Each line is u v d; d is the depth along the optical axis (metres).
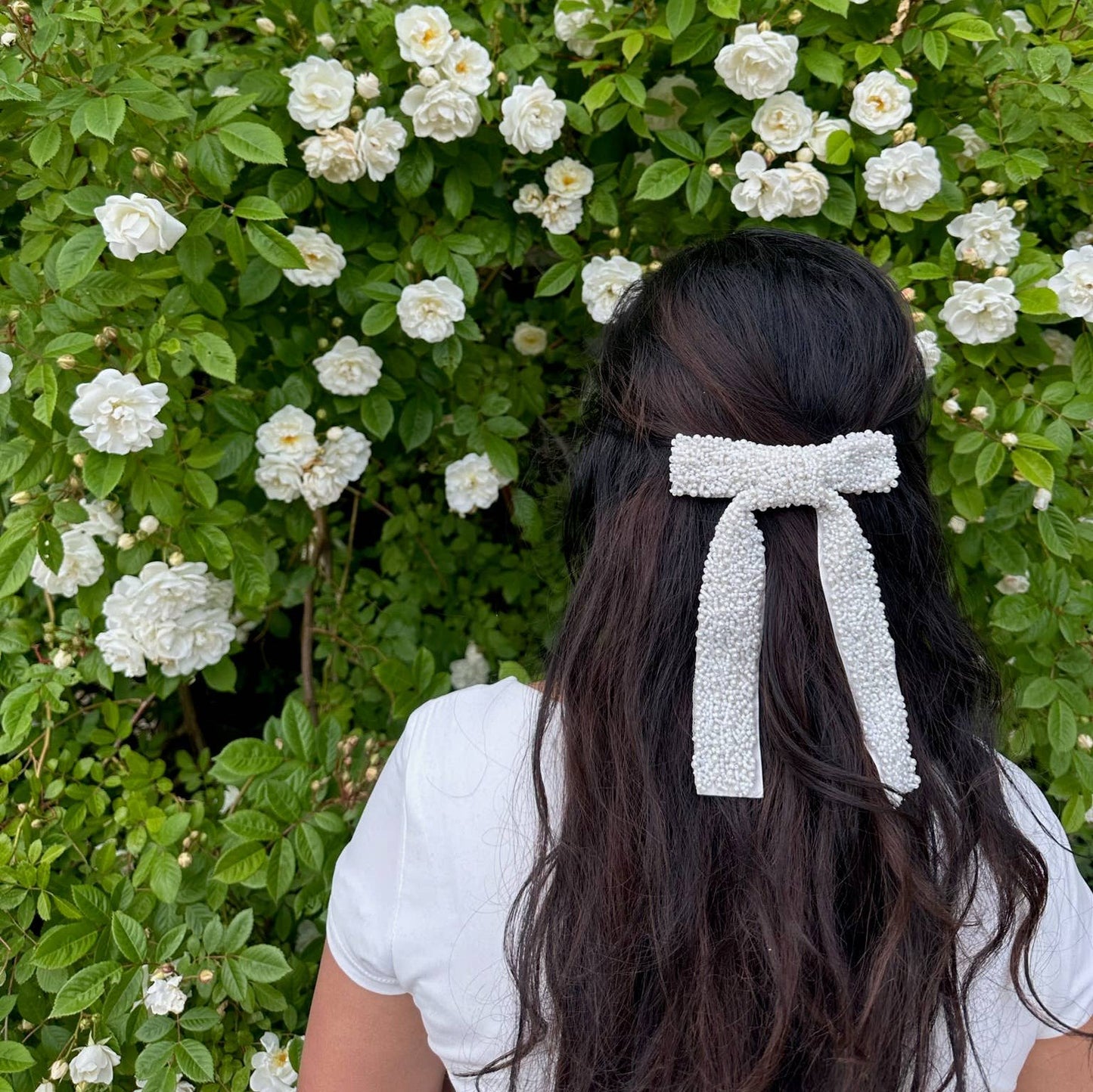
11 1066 1.10
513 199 1.46
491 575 1.81
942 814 0.62
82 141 1.17
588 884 0.62
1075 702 1.19
